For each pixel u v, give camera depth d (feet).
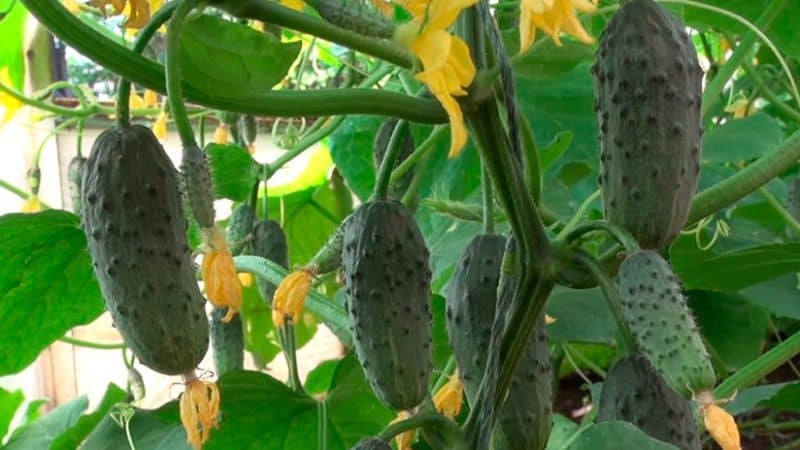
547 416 1.81
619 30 1.59
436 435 1.71
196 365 1.65
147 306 1.58
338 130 3.51
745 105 3.80
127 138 1.60
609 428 1.57
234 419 2.56
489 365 1.70
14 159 4.45
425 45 1.38
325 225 4.25
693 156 1.59
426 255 1.76
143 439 2.44
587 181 3.43
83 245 2.44
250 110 1.61
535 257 1.66
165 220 1.60
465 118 1.61
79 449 2.52
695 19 2.86
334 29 1.55
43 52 3.83
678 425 1.66
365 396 2.66
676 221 1.59
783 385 2.95
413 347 1.72
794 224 3.04
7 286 2.49
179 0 1.54
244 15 1.52
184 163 1.52
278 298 1.85
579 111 3.31
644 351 1.44
